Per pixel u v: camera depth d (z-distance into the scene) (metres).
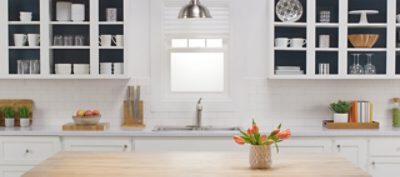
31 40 4.89
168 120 5.21
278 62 5.12
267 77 5.20
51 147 4.60
